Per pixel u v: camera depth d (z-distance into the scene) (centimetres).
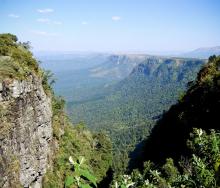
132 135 19350
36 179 4097
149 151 8744
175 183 701
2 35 4341
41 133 4409
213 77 7356
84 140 8281
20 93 3700
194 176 668
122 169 9956
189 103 7600
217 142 683
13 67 3753
